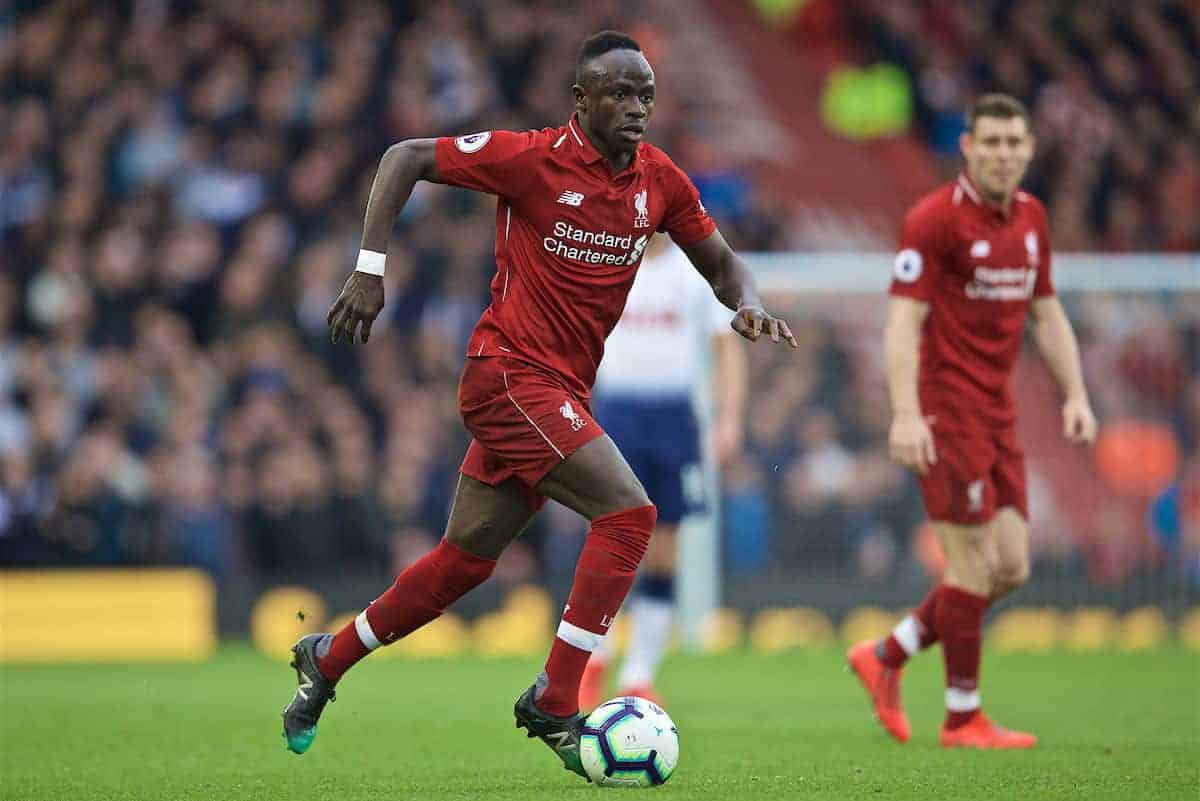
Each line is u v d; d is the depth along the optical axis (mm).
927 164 60094
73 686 29250
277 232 45719
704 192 50844
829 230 55125
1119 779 15766
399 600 15539
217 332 43438
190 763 17969
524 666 33719
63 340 42125
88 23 51406
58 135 49031
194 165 47938
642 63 14898
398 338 42906
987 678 29750
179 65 50719
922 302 19141
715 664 33438
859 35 62844
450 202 45531
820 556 40406
